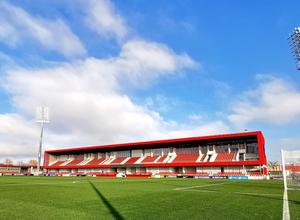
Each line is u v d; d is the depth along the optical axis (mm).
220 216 8477
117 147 72625
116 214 8766
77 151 81750
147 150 70562
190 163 58969
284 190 20016
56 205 10922
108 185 25703
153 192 17750
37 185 25281
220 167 56969
